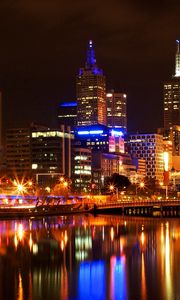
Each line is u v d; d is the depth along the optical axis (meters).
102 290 104.62
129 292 103.25
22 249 152.50
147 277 115.06
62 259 136.25
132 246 160.25
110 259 136.50
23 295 101.00
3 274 117.81
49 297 99.88
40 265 128.00
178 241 172.50
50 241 170.62
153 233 199.00
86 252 147.75
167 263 130.62
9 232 195.62
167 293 102.44
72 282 111.00
